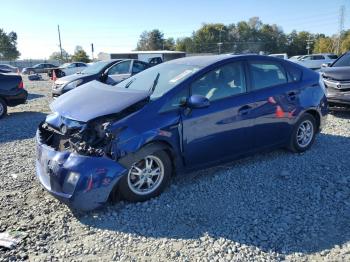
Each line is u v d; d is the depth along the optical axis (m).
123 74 13.12
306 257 3.19
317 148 6.08
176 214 3.96
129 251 3.33
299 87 5.62
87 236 3.59
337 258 3.16
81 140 3.91
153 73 5.11
